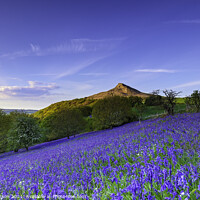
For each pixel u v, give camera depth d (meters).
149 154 5.29
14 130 27.92
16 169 8.89
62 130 35.62
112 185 3.20
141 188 2.52
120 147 7.46
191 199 2.26
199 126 10.88
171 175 2.92
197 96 24.64
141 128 16.89
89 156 7.34
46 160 9.55
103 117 32.25
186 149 5.49
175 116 20.88
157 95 24.64
